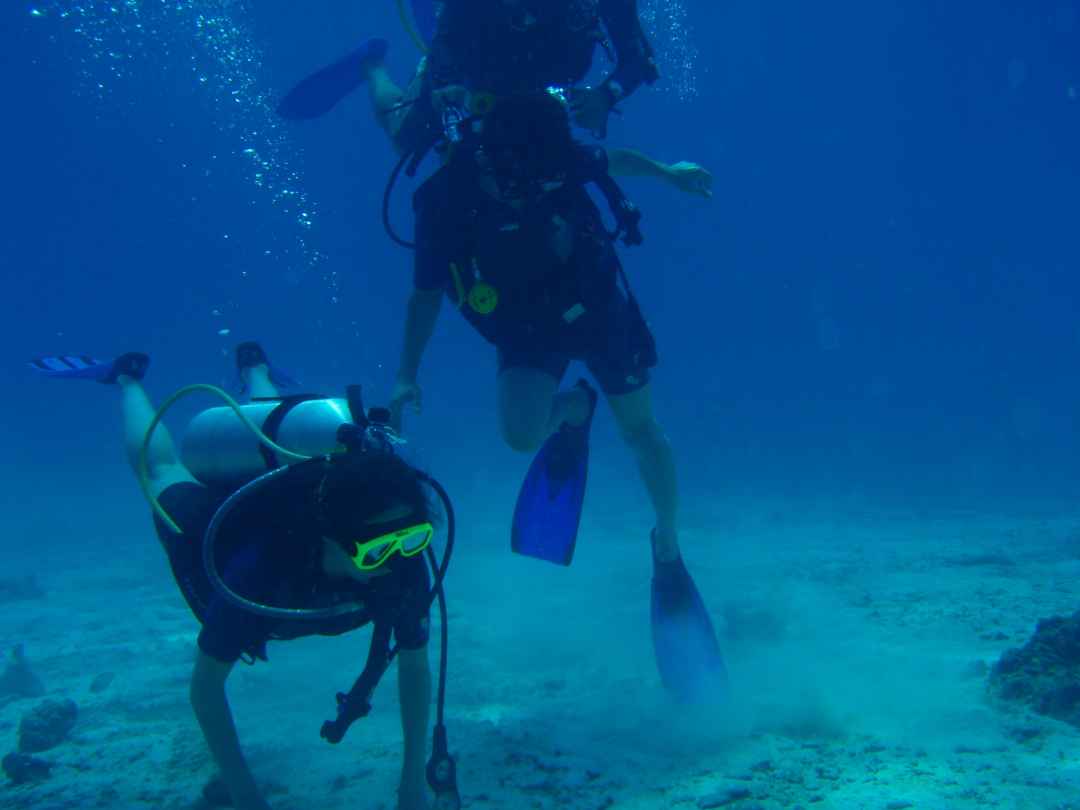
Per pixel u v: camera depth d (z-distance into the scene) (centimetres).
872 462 2586
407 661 249
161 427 328
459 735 336
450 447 3325
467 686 412
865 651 417
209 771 319
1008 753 269
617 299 332
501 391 340
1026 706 311
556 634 530
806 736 306
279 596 218
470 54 355
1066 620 340
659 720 338
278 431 252
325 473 211
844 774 264
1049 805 227
